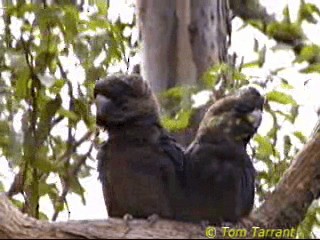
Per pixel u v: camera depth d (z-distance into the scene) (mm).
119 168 13102
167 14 15312
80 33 14680
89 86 14781
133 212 13125
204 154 13070
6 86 14859
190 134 14352
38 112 14688
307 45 15094
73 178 15109
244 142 13273
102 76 14797
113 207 13234
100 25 14781
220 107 13281
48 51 14617
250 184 13172
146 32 15344
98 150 13469
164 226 12500
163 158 13070
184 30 15258
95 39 14703
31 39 14727
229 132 13133
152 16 15320
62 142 15281
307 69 14344
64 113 14828
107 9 15195
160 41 15266
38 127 14602
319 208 14406
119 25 15570
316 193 13102
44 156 14547
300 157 13156
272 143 14781
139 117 13188
